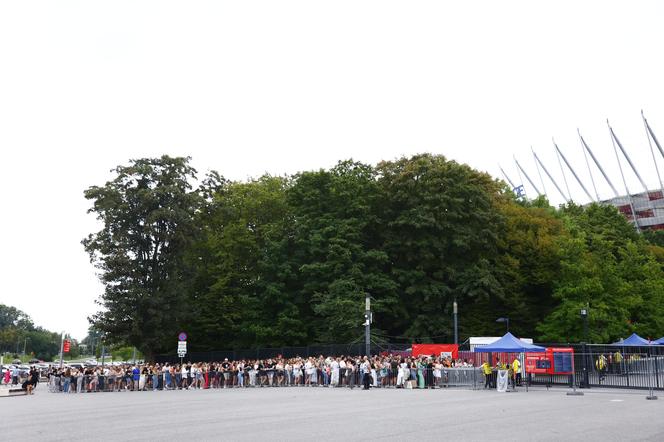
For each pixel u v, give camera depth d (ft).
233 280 195.72
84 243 181.06
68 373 138.21
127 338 173.27
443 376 119.75
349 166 195.11
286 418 59.77
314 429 49.88
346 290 167.32
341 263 174.81
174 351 207.82
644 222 458.50
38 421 61.67
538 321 185.88
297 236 186.39
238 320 194.08
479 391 106.93
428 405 74.49
